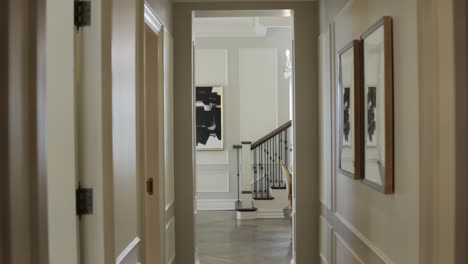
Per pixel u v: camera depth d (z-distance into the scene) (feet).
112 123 6.34
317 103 15.24
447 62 5.59
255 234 21.39
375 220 8.67
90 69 6.10
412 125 6.69
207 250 18.69
